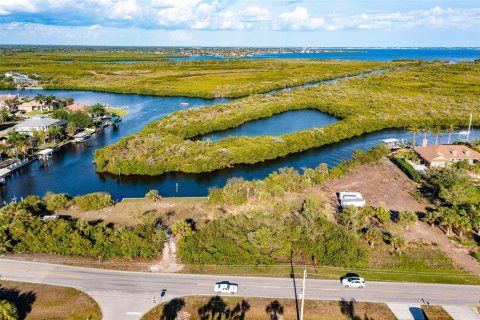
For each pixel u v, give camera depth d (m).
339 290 59.28
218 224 74.62
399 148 135.50
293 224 73.38
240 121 170.12
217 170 117.69
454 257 68.75
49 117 159.38
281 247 67.31
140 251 66.31
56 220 72.50
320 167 108.06
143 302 55.69
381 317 53.97
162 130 146.75
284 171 104.88
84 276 61.41
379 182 104.75
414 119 170.50
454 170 101.38
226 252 66.00
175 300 56.22
